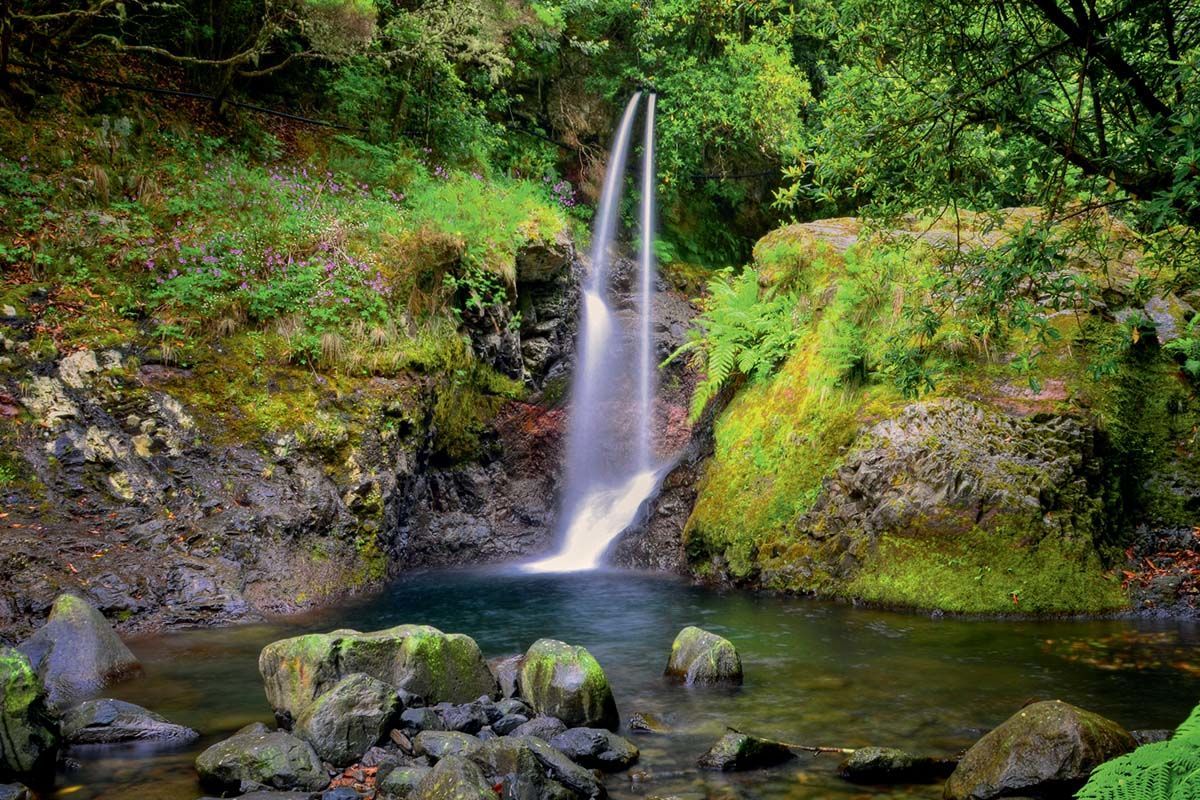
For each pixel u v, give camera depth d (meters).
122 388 8.22
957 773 3.90
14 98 9.96
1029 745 3.75
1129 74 3.94
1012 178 4.52
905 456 8.32
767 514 9.26
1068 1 4.12
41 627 5.59
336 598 8.20
